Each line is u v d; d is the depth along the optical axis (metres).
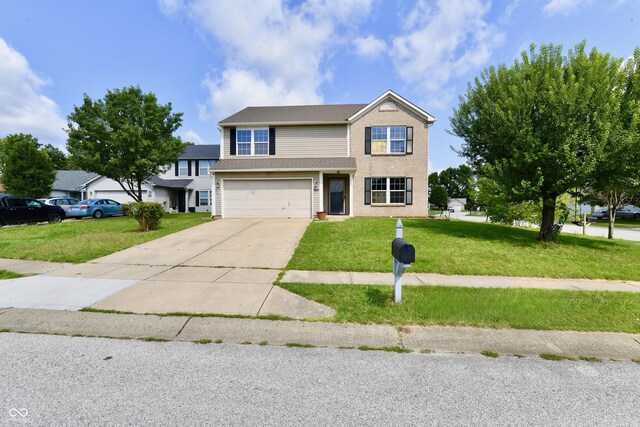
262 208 15.63
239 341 3.39
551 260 7.10
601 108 7.55
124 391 2.48
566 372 2.83
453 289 5.03
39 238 9.59
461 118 11.11
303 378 2.69
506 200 9.47
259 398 2.41
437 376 2.75
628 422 2.18
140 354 3.10
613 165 7.59
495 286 5.28
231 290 4.95
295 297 4.62
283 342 3.38
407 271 6.17
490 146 10.21
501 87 9.48
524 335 3.49
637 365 2.97
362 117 16.62
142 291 4.89
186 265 6.58
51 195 27.05
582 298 4.60
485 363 2.98
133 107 17.06
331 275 5.83
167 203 27.33
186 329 3.64
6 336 3.46
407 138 16.39
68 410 2.25
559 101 7.77
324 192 17.25
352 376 2.73
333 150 16.81
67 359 2.98
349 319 3.85
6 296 4.61
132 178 18.09
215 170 15.42
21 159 23.02
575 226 20.41
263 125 16.73
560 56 8.82
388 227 11.73
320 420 2.16
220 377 2.70
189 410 2.26
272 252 7.80
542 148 7.94
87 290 4.91
